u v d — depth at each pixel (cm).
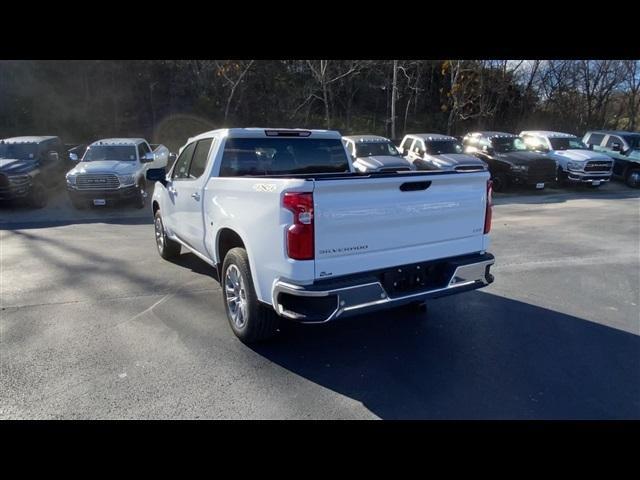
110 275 622
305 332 441
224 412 310
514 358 391
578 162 1645
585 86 3275
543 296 552
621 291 573
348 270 338
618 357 394
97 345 408
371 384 347
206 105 2461
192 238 537
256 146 494
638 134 1898
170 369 367
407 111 2953
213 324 457
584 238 884
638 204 1387
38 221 1138
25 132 2198
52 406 315
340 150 546
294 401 324
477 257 405
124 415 306
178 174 593
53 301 520
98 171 1209
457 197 388
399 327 456
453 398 329
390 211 350
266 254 350
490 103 2736
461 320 475
